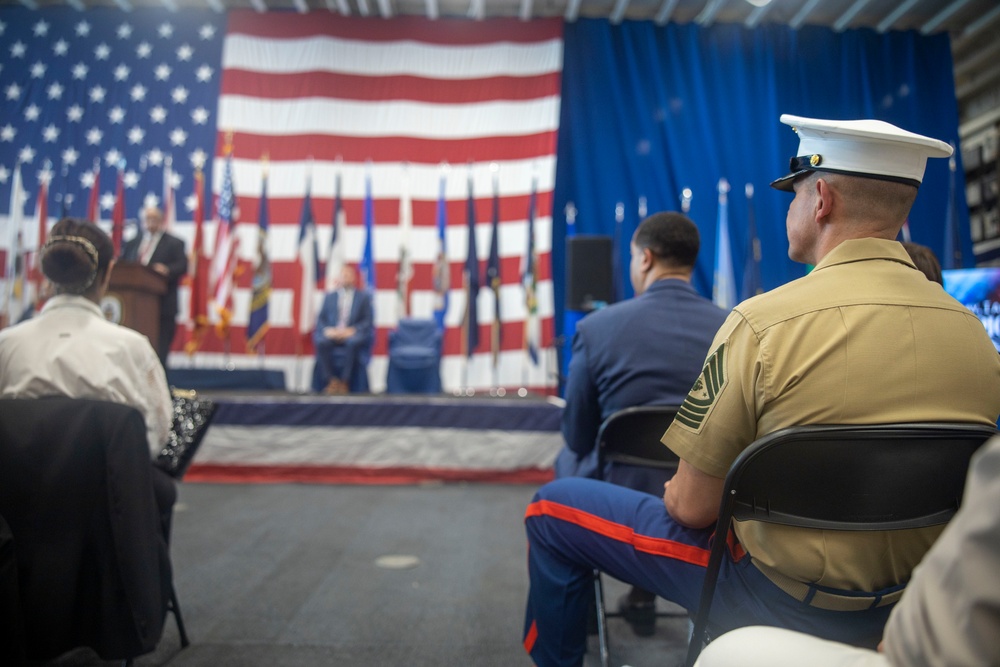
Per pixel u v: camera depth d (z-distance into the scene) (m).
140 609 1.46
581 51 7.11
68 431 1.45
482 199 6.93
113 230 6.03
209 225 6.84
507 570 2.67
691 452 0.99
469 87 7.06
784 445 0.88
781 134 7.00
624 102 7.02
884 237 0.99
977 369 0.92
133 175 6.92
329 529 3.29
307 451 4.56
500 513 3.68
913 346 0.90
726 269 6.52
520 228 6.86
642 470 1.57
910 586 0.50
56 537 1.43
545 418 4.60
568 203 7.00
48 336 1.59
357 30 7.13
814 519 0.90
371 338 5.96
